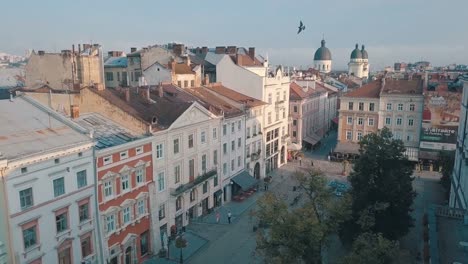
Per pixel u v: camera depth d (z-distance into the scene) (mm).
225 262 42750
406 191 42969
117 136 41250
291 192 66125
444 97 75688
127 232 40156
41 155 30031
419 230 50938
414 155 81188
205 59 85562
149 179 43000
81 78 64938
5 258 28562
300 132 95062
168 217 46969
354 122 86875
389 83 85938
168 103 51094
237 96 70125
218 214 55344
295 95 94438
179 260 42688
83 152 34281
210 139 55094
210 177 54406
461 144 47562
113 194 38125
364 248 27797
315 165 84500
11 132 31422
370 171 43969
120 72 85062
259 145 72812
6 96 67062
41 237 30797
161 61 78562
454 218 32812
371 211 40469
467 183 39469
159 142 44500
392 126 82812
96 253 36156
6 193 27812
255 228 50250
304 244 30688
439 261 25156
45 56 66562
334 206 33312
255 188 67062
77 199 33969
